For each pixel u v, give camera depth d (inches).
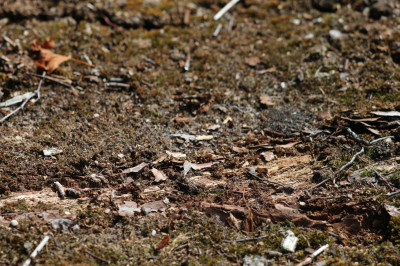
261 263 127.2
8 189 153.0
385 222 139.2
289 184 157.5
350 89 201.3
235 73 216.2
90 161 165.6
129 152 171.0
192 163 167.9
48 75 207.0
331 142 173.2
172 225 139.8
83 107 192.9
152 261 127.6
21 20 239.0
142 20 246.7
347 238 137.0
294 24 246.5
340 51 224.5
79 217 141.1
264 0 263.0
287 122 187.6
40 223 137.1
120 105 195.8
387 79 204.1
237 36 240.5
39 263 123.3
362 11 251.8
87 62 217.9
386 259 127.0
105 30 239.0
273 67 219.1
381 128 174.1
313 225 140.3
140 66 216.8
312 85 206.2
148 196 153.1
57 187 155.0
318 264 127.0
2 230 132.1
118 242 133.6
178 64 221.5
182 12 253.8
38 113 188.2
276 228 139.0
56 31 233.9
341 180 156.4
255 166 167.2
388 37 228.4
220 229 139.4
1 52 215.0
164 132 183.2
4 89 196.1
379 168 158.6
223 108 195.9
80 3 250.2
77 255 126.7
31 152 168.1
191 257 128.9
